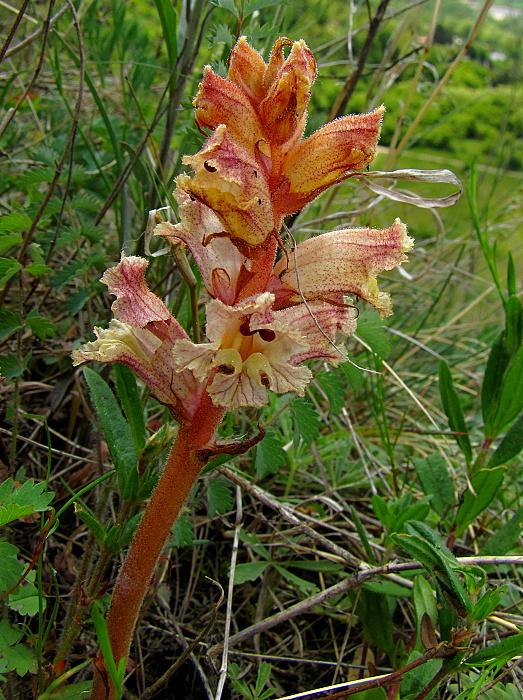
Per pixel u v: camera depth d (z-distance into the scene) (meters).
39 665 0.10
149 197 0.18
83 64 0.15
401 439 0.22
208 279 0.10
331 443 0.20
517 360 0.16
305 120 0.10
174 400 0.10
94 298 0.19
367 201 0.24
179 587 0.17
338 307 0.11
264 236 0.09
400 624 0.17
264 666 0.14
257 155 0.10
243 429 0.17
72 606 0.12
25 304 0.19
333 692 0.14
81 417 0.18
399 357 0.24
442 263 0.31
